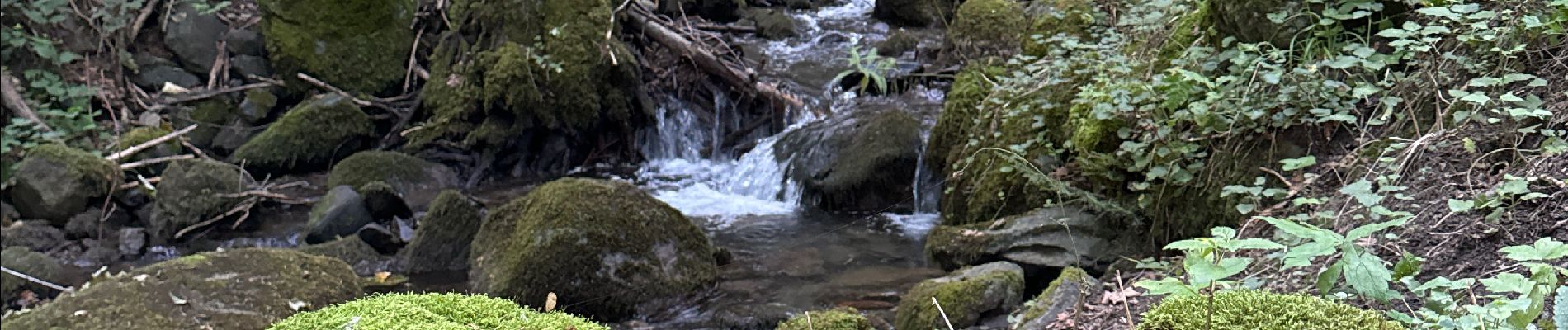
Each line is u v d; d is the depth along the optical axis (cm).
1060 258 518
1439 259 337
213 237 739
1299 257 217
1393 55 430
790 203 788
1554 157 355
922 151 754
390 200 731
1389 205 383
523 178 909
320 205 729
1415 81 431
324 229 706
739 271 616
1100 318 403
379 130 953
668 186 861
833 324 466
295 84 964
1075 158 557
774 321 528
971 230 566
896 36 1079
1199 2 573
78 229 728
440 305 239
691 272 576
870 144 763
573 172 927
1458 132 391
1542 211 333
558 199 578
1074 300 434
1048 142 590
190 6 987
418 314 232
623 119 938
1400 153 402
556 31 912
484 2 938
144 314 443
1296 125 462
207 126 924
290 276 491
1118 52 595
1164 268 455
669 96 969
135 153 824
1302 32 474
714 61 948
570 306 551
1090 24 713
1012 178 591
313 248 663
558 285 549
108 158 782
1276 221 222
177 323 443
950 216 665
